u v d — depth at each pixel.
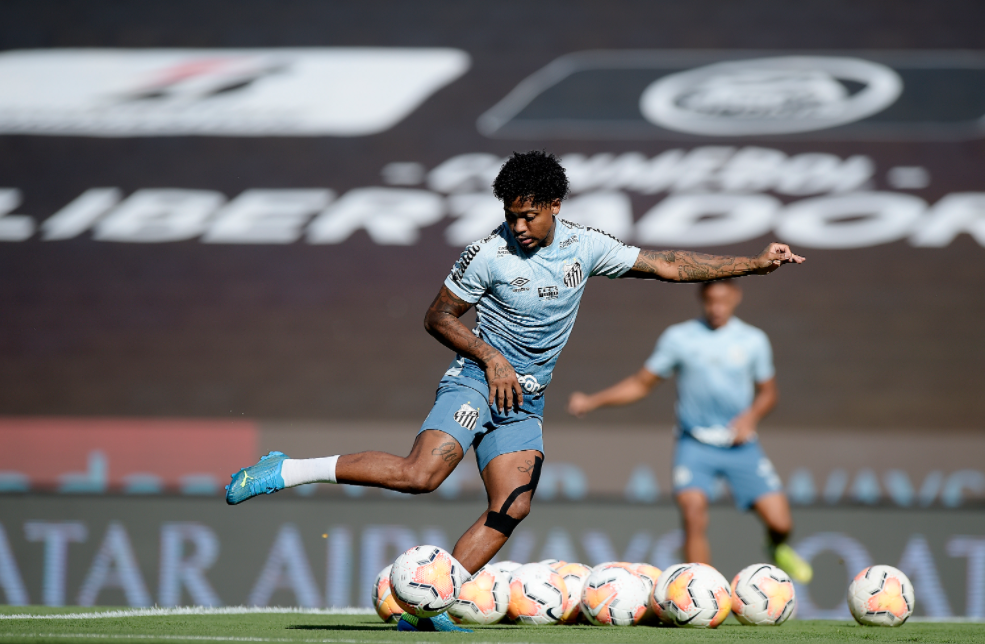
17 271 39.84
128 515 28.16
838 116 44.75
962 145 42.78
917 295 37.09
